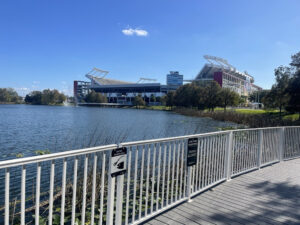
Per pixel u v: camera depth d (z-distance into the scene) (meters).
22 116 27.38
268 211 2.65
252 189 3.34
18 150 8.52
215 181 3.43
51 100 89.25
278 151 5.07
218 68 86.75
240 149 4.03
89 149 1.76
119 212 1.99
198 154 3.01
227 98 34.41
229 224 2.33
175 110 44.91
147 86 96.12
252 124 13.10
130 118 26.27
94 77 118.50
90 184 3.55
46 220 2.85
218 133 3.35
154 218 2.44
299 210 2.69
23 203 1.45
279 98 18.23
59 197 3.60
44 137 11.49
